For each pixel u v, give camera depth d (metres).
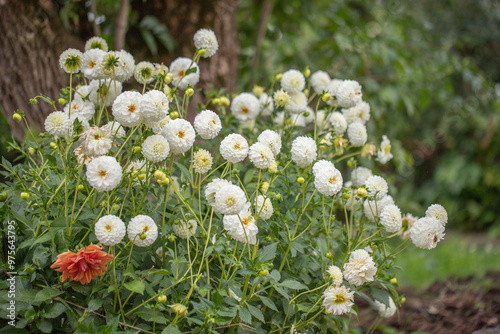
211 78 2.80
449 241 5.63
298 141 1.71
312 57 4.38
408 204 5.27
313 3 4.09
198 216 1.77
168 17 2.77
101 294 1.52
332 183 1.62
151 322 1.57
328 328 1.95
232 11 2.91
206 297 1.62
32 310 1.41
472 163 6.65
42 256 1.50
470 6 6.95
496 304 3.12
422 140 6.81
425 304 3.32
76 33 2.65
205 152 1.68
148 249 1.63
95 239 1.53
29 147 1.80
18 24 2.41
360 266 1.57
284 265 1.82
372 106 3.78
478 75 4.48
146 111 1.46
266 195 1.61
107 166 1.37
